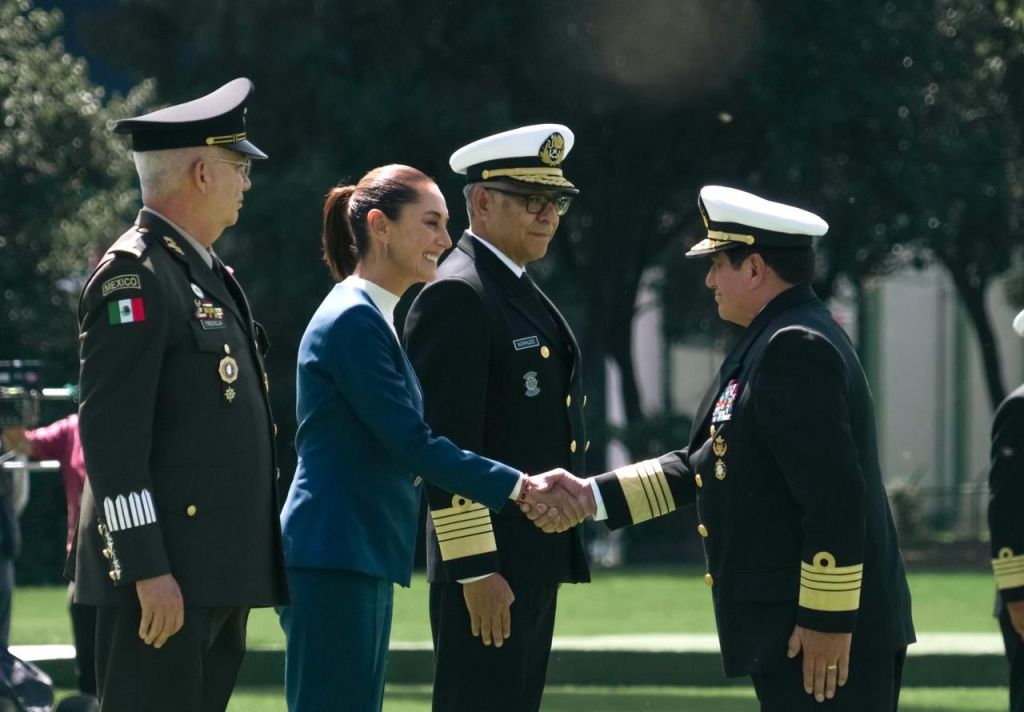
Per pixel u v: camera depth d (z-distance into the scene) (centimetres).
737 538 1045
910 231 5009
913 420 7519
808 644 1009
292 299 4516
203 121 1010
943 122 5019
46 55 4725
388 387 1089
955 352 7544
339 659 1083
